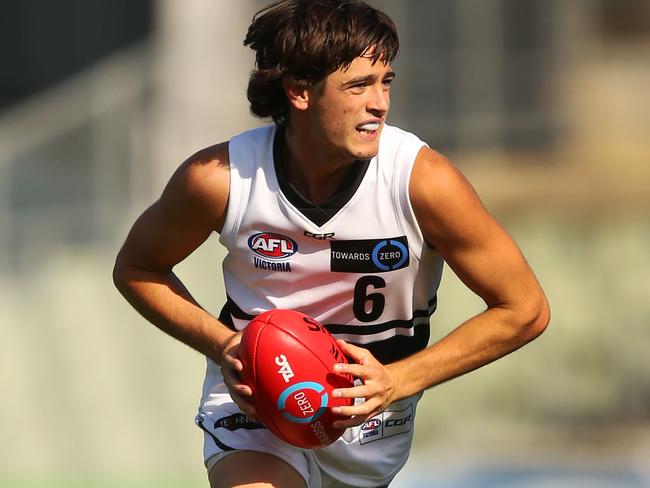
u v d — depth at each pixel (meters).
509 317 13.52
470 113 53.00
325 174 13.33
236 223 13.70
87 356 38.84
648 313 42.56
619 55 63.69
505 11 53.31
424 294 14.16
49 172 42.44
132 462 37.41
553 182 50.38
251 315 14.24
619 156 52.62
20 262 41.16
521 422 40.53
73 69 59.41
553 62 54.06
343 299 13.90
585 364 41.84
